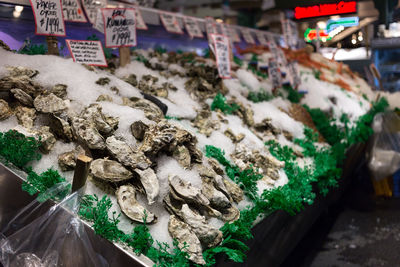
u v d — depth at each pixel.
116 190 1.91
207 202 1.94
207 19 4.69
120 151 1.99
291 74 4.79
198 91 3.43
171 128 2.16
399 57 6.17
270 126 3.40
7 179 1.86
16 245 1.69
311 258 3.63
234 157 2.62
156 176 1.98
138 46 4.21
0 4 2.81
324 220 4.48
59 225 1.68
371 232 4.18
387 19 4.89
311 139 3.74
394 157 4.95
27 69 2.37
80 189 1.72
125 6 3.72
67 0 2.89
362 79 6.94
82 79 2.52
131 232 1.76
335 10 4.80
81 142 2.06
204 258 1.74
